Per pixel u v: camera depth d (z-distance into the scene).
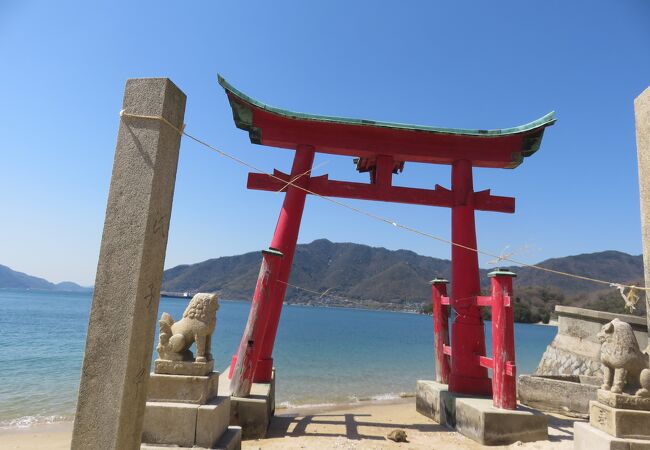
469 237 10.60
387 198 10.77
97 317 3.65
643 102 5.76
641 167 5.73
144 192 3.81
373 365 25.83
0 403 13.25
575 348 16.23
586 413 11.91
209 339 6.91
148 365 3.85
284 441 8.23
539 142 10.81
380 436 8.88
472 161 11.10
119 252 3.74
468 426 8.78
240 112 10.54
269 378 10.23
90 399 3.53
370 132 10.90
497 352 8.67
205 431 6.03
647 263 5.56
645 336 13.99
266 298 9.05
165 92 3.99
